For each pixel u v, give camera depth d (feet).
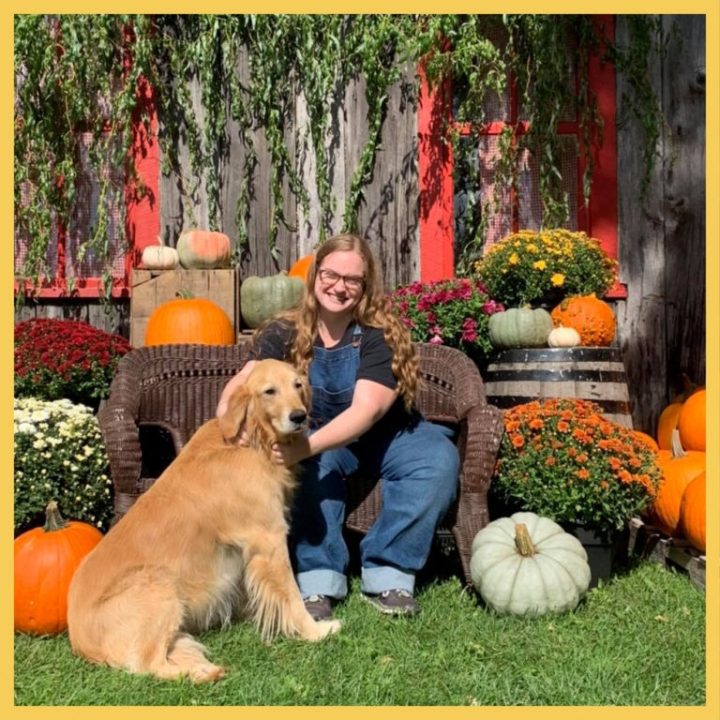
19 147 19.17
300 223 19.89
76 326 17.44
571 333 16.65
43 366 16.30
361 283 12.03
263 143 19.74
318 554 11.63
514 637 10.66
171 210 19.83
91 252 19.98
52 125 19.36
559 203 19.79
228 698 9.08
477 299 17.56
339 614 11.54
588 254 17.99
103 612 9.77
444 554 13.62
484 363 18.69
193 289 18.34
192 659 9.81
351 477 12.63
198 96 19.69
